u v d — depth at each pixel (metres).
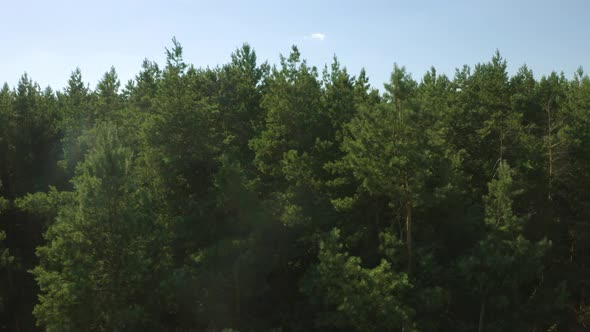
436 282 21.84
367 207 25.12
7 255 30.09
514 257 20.70
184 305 23.34
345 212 24.42
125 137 29.58
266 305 26.16
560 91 41.12
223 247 21.80
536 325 23.33
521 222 21.16
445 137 29.52
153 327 21.17
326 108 27.73
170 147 23.80
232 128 29.72
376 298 19.03
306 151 25.73
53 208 26.00
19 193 36.16
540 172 27.56
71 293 17.78
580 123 29.86
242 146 29.53
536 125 34.28
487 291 21.23
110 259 18.89
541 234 27.16
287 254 24.62
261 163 25.08
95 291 18.61
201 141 24.25
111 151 19.03
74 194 24.00
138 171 24.58
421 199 20.55
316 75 30.05
